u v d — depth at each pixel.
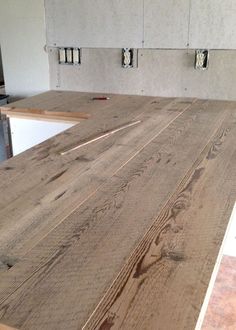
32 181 1.12
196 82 2.33
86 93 2.55
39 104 2.20
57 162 1.27
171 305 0.64
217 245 0.81
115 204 0.98
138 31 2.34
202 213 0.94
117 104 2.18
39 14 2.53
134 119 1.82
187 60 2.30
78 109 2.05
